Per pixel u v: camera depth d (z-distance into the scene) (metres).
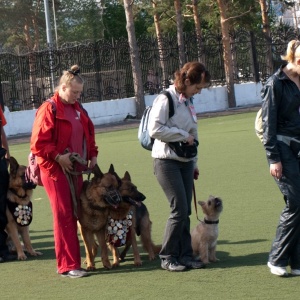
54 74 29.38
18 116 27.84
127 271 7.91
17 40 41.47
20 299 7.07
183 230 7.89
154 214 10.68
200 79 7.58
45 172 7.75
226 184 12.79
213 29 42.31
